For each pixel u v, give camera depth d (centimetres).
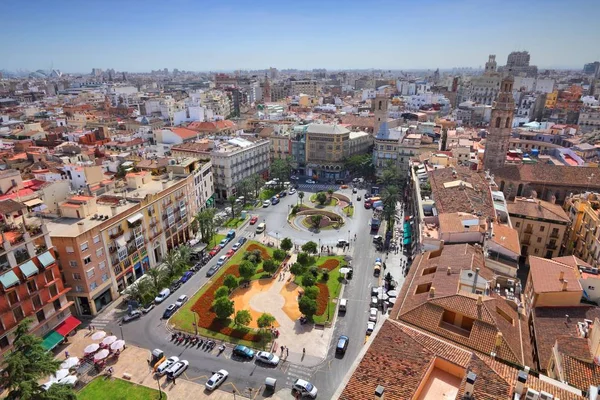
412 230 12250
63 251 8775
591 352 5288
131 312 9100
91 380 7269
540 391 3800
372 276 10681
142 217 10631
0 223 7988
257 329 8544
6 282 7112
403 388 3988
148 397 6862
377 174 19650
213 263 11588
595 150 17638
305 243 12650
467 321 5631
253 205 16450
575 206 10644
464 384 3975
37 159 15688
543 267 7644
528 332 5975
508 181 13312
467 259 7044
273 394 6900
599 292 6956
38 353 5969
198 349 8050
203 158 16638
